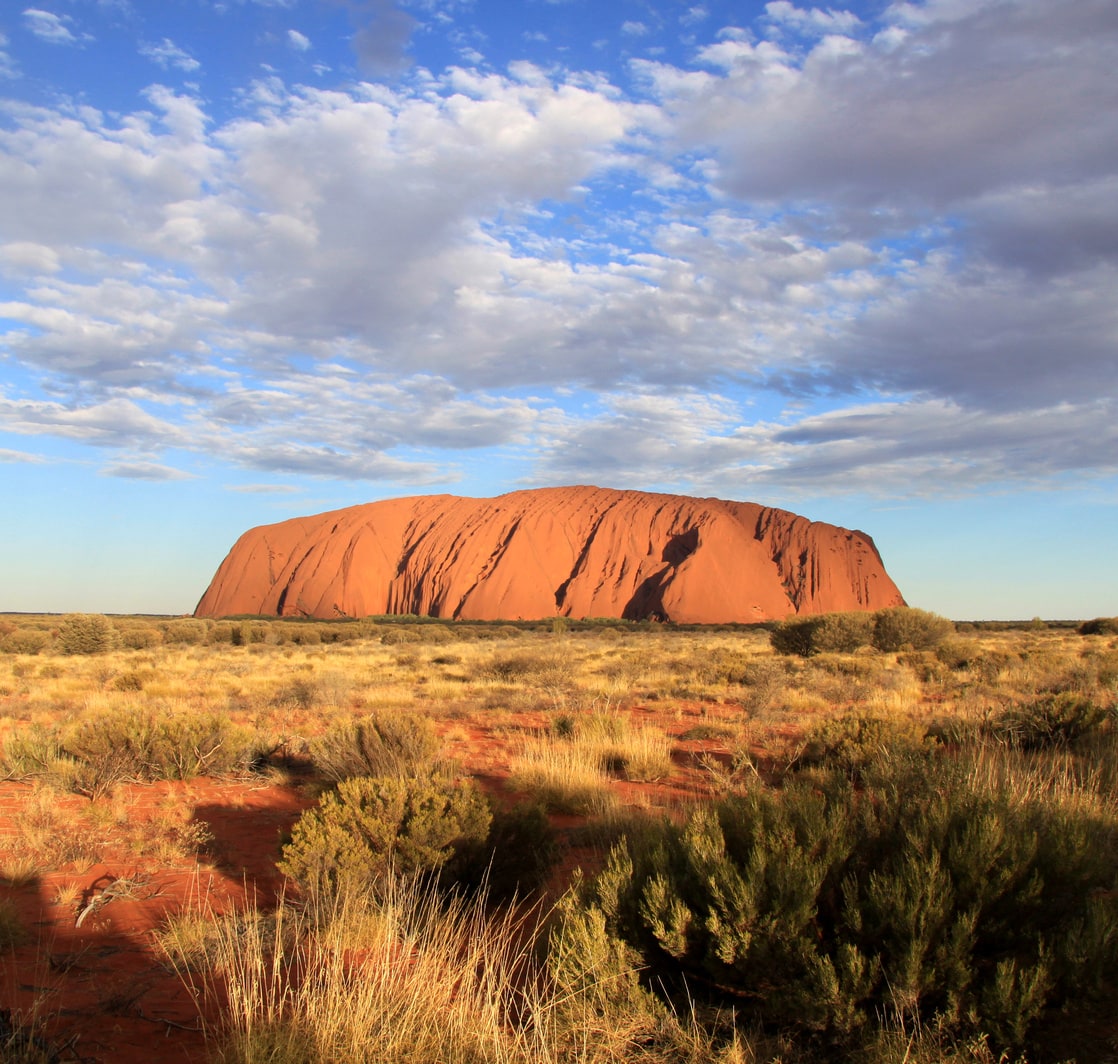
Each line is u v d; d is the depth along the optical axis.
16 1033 3.12
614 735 12.54
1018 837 3.76
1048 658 25.59
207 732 10.83
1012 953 3.40
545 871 5.98
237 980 4.04
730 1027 3.42
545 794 8.58
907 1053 2.91
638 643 55.84
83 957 4.51
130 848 6.99
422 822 5.79
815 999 3.26
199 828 7.40
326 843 5.64
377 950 4.23
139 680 22.59
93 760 10.02
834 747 9.73
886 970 3.30
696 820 4.29
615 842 6.32
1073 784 6.82
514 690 21.59
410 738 9.48
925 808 4.06
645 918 3.73
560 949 3.71
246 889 5.91
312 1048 3.18
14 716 17.22
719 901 3.57
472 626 97.62
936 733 11.44
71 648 40.69
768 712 15.14
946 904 3.45
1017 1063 3.03
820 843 3.92
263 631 59.00
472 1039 3.25
